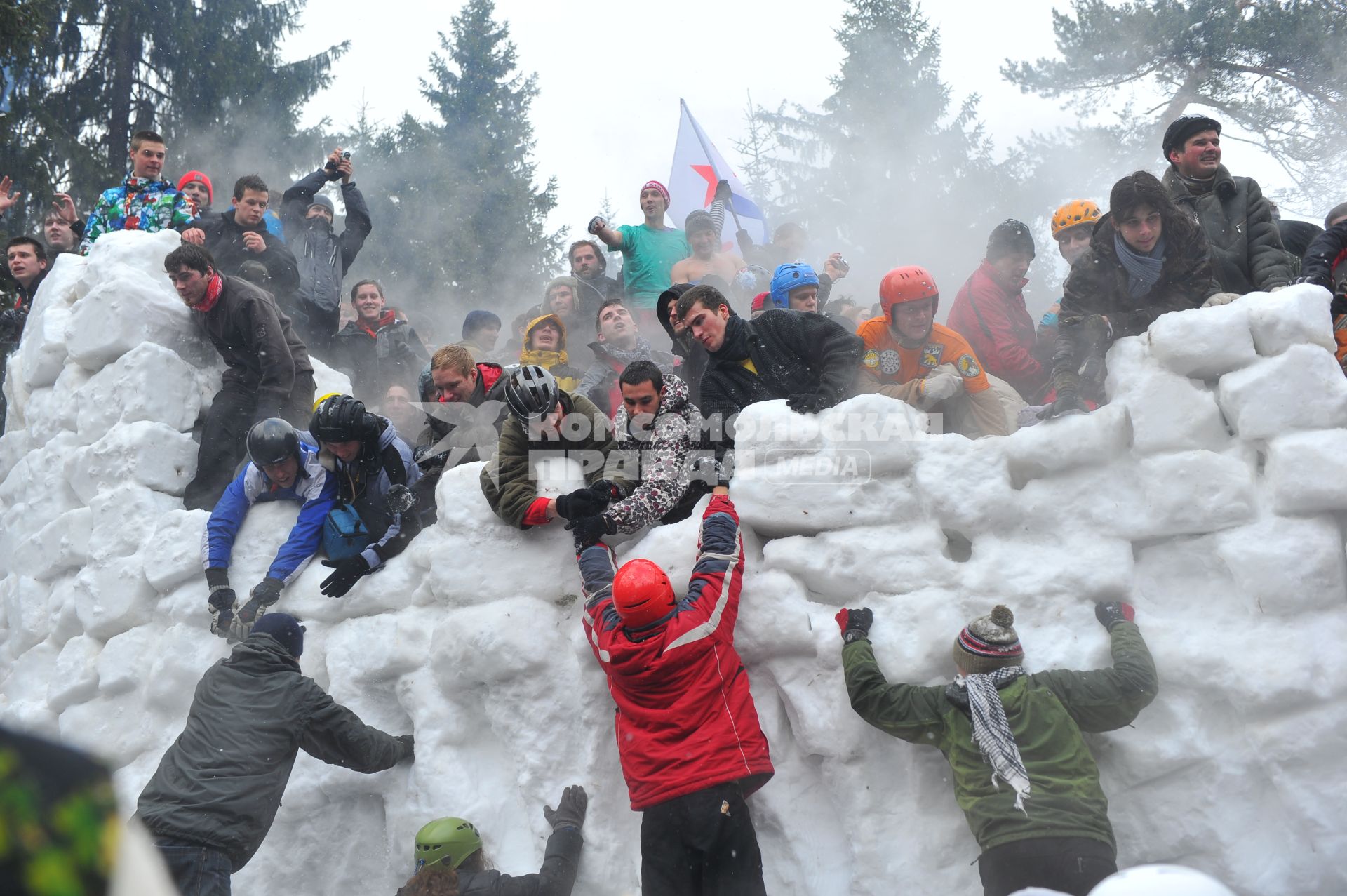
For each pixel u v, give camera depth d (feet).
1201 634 12.14
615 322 20.49
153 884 2.68
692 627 12.11
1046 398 17.52
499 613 13.97
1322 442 11.92
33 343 21.29
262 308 18.29
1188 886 6.30
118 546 17.53
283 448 15.66
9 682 18.90
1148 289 13.83
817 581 13.15
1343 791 11.56
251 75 68.80
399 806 14.61
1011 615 11.81
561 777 13.67
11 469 21.62
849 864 12.73
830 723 12.67
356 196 27.22
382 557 15.47
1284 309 12.27
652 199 25.99
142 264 19.77
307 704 13.42
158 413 18.57
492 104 89.66
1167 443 12.58
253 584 16.11
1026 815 10.91
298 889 15.08
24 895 2.31
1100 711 11.51
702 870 11.81
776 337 14.28
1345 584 12.02
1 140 49.11
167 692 16.37
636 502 13.32
